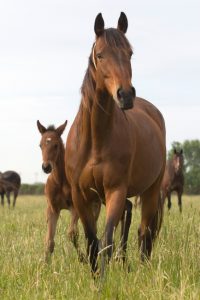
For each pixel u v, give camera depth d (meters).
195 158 143.25
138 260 10.76
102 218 18.89
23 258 11.21
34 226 18.56
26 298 8.38
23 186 88.00
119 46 9.18
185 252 10.83
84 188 10.18
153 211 12.14
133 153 10.28
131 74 9.09
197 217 16.70
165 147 12.59
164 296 8.09
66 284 8.95
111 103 9.66
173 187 33.06
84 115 9.93
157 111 13.53
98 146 9.77
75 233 13.48
